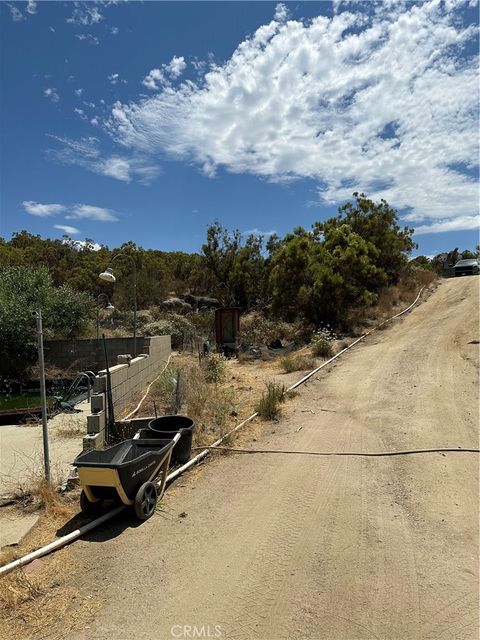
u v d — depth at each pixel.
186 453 5.87
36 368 15.85
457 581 3.30
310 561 3.63
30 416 9.47
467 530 4.01
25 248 42.75
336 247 19.69
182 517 4.50
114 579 3.49
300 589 3.28
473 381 9.05
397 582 3.31
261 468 5.71
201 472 5.71
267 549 3.84
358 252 19.39
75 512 4.66
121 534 4.20
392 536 3.96
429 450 5.88
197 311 27.77
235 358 16.59
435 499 4.61
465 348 11.94
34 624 3.03
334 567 3.54
